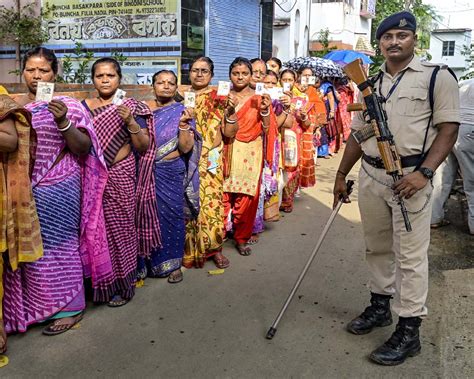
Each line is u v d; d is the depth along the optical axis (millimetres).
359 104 3098
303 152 6562
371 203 3195
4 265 3184
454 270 4387
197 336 3346
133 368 2990
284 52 14562
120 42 8188
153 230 3945
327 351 3188
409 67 2939
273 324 3359
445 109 2855
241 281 4211
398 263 3072
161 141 3982
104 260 3578
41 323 3451
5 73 8773
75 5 8305
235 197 4746
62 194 3270
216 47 9016
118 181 3570
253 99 4633
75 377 2902
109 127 3492
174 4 7828
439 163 2869
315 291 4027
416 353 3125
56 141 3195
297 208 6445
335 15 18266
